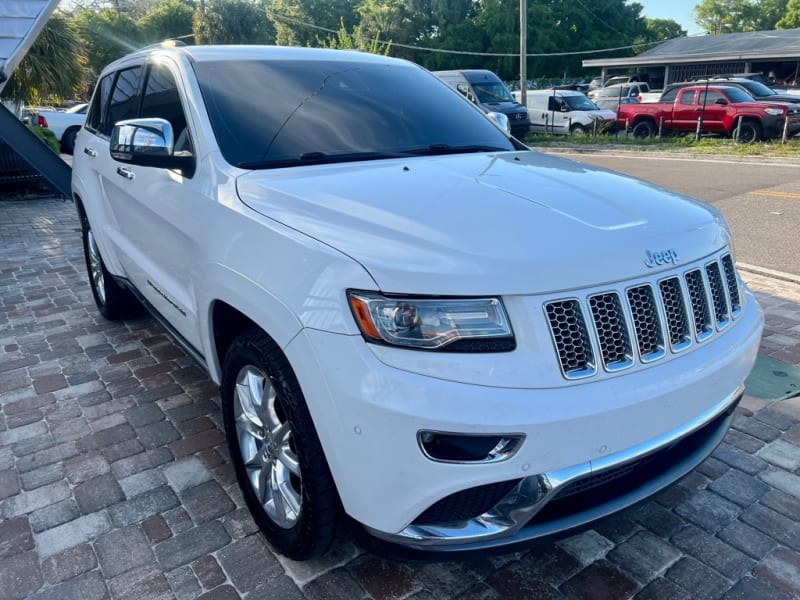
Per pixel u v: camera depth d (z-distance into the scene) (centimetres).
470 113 384
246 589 243
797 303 543
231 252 248
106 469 321
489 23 5259
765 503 289
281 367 223
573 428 194
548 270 198
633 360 209
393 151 319
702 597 239
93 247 501
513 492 199
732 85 1909
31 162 994
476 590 244
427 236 208
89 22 5238
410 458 191
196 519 283
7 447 341
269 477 255
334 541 234
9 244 832
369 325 195
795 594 240
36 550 264
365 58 395
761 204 980
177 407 381
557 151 1888
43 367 439
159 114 350
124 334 496
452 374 190
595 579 248
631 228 224
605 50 5303
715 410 234
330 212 230
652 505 290
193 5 6100
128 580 248
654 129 2027
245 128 301
